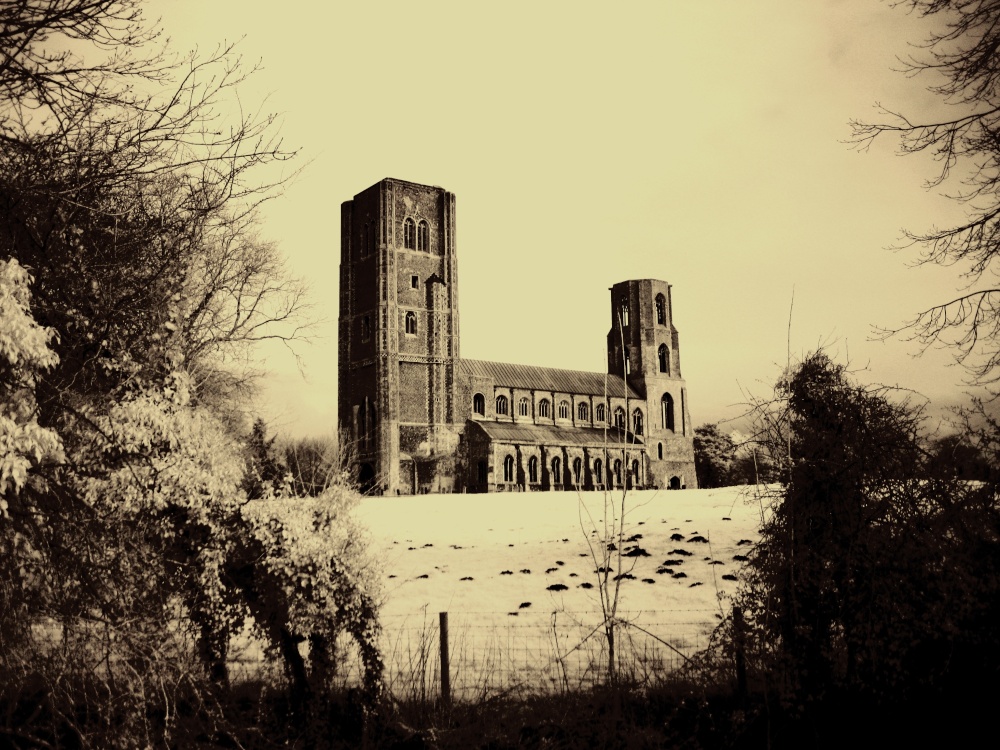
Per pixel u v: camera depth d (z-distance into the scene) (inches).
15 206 361.7
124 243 397.7
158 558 430.0
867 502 485.7
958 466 478.9
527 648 728.3
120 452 425.4
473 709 533.0
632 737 477.1
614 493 2785.4
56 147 368.2
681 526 1590.8
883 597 464.8
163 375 459.2
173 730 434.6
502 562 1334.9
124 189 392.2
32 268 364.2
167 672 394.6
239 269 770.8
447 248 4512.8
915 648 474.9
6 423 326.3
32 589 374.3
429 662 695.7
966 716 458.0
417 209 4475.9
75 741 413.7
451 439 4303.6
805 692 470.0
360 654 559.2
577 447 4461.1
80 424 410.6
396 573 1253.7
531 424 4702.3
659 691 555.5
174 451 483.2
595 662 684.7
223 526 506.6
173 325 440.8
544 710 532.4
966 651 469.4
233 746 480.4
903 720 464.1
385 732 520.1
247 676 612.4
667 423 5339.6
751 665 512.4
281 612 522.9
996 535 467.5
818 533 490.9
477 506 2420.0
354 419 4271.7
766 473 503.8
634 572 1177.4
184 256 422.6
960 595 462.3
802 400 503.5
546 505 2358.5
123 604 386.6
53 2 344.2
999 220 532.7
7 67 340.2
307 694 532.7
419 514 2217.0
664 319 5433.1
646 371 5251.0
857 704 475.8
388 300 4264.3
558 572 1211.2
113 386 432.1
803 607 482.0
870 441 482.9
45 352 337.1
